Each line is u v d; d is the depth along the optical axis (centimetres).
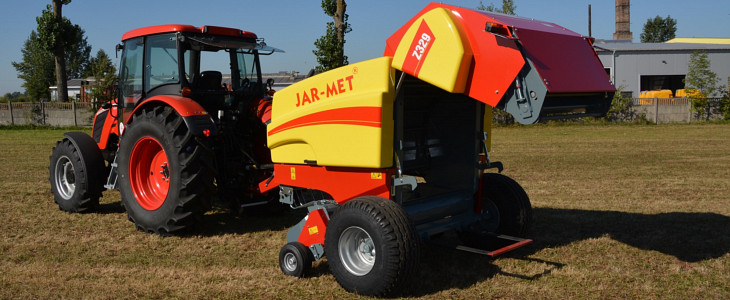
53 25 2330
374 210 361
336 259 382
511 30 347
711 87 2228
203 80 565
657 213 611
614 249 473
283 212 639
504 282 393
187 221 520
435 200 452
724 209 627
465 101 459
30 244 495
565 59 374
